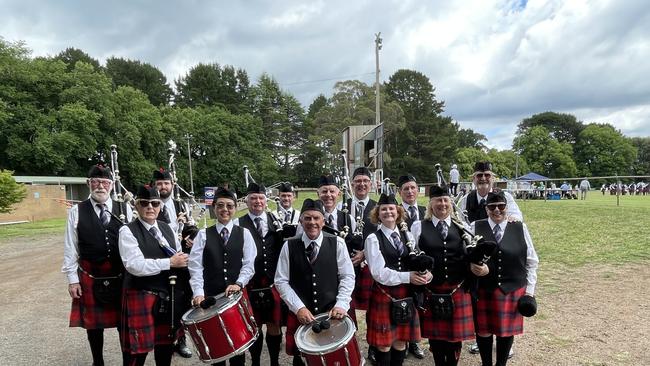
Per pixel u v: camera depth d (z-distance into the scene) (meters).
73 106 28.81
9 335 4.59
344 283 3.04
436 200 3.21
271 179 43.53
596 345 3.71
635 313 4.37
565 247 7.75
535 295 5.11
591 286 5.34
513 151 68.50
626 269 6.02
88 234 3.44
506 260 3.17
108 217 3.56
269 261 3.64
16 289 6.74
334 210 4.11
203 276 3.18
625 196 27.47
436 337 3.14
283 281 3.05
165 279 3.20
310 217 3.00
